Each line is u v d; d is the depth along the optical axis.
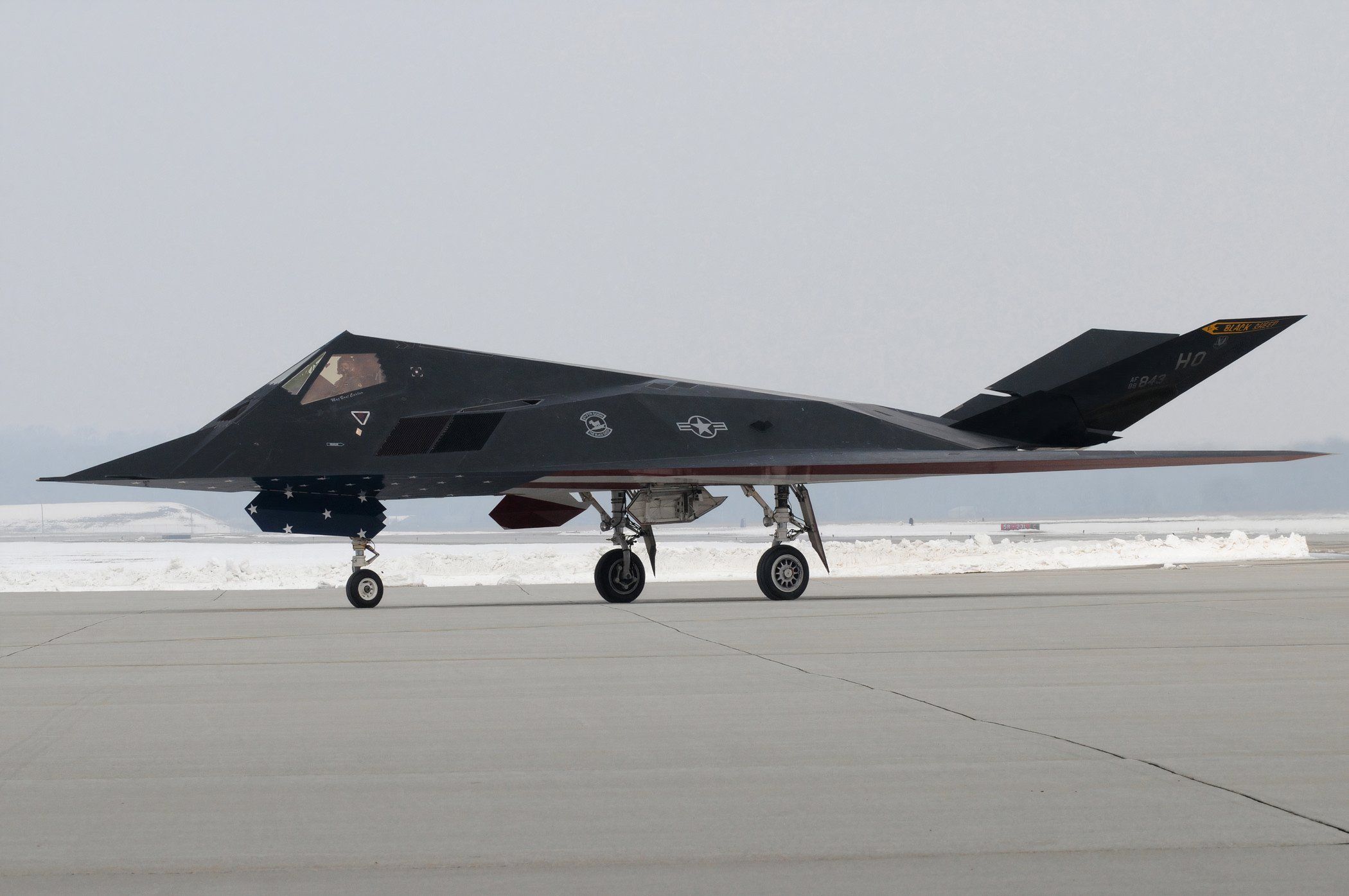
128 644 40.06
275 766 19.22
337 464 58.91
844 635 40.41
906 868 13.56
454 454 59.25
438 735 21.88
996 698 25.69
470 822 15.64
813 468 60.16
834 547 121.75
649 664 32.25
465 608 58.62
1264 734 21.23
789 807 16.27
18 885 13.10
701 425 62.91
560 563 110.69
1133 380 70.94
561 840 14.79
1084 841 14.51
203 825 15.60
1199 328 69.69
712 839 14.76
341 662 33.88
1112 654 33.75
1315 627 41.72
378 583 61.72
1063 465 63.97
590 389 63.84
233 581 95.44
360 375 61.38
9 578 94.44
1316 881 12.90
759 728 22.19
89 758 19.95
